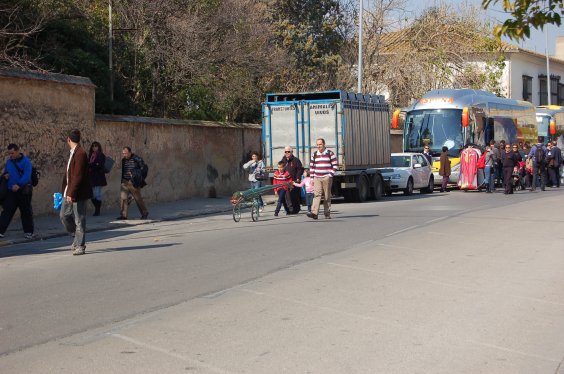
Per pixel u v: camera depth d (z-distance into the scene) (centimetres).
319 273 1084
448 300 905
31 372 619
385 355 669
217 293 941
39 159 1941
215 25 3000
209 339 720
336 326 772
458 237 1509
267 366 632
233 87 3162
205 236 1567
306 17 4391
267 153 2553
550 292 961
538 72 6494
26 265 1194
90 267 1156
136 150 2342
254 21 3303
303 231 1620
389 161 2881
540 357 675
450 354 677
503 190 3397
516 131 4038
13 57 2039
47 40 2283
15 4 2142
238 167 2925
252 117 3397
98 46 2500
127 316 817
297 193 2083
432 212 2080
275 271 1101
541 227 1697
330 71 4353
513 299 916
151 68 2772
